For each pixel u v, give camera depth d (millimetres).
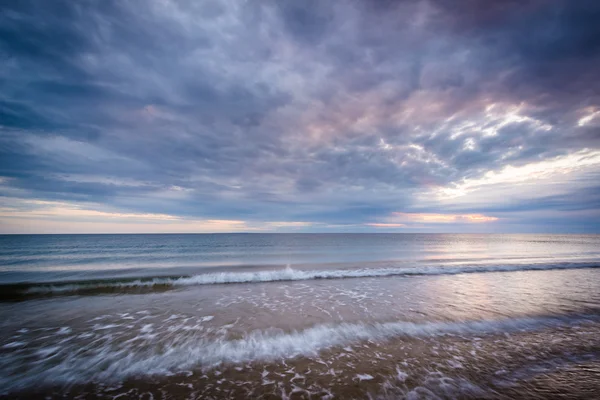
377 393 4344
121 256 24891
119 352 5828
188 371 5074
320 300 9906
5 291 10820
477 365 5309
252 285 12383
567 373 5031
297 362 5422
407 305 9289
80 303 9539
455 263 19234
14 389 4469
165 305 9297
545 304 9438
